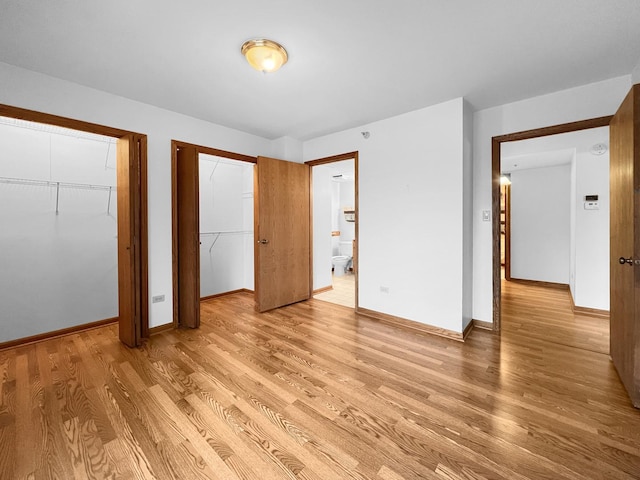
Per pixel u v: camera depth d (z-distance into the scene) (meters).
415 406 1.81
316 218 4.80
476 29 1.81
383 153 3.38
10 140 2.82
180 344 2.76
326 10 1.64
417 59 2.14
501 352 2.57
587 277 3.58
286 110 3.10
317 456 1.43
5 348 2.68
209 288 4.54
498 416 1.71
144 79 2.43
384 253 3.40
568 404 1.82
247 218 4.93
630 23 1.75
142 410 1.77
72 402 1.85
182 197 3.24
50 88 2.37
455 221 2.84
